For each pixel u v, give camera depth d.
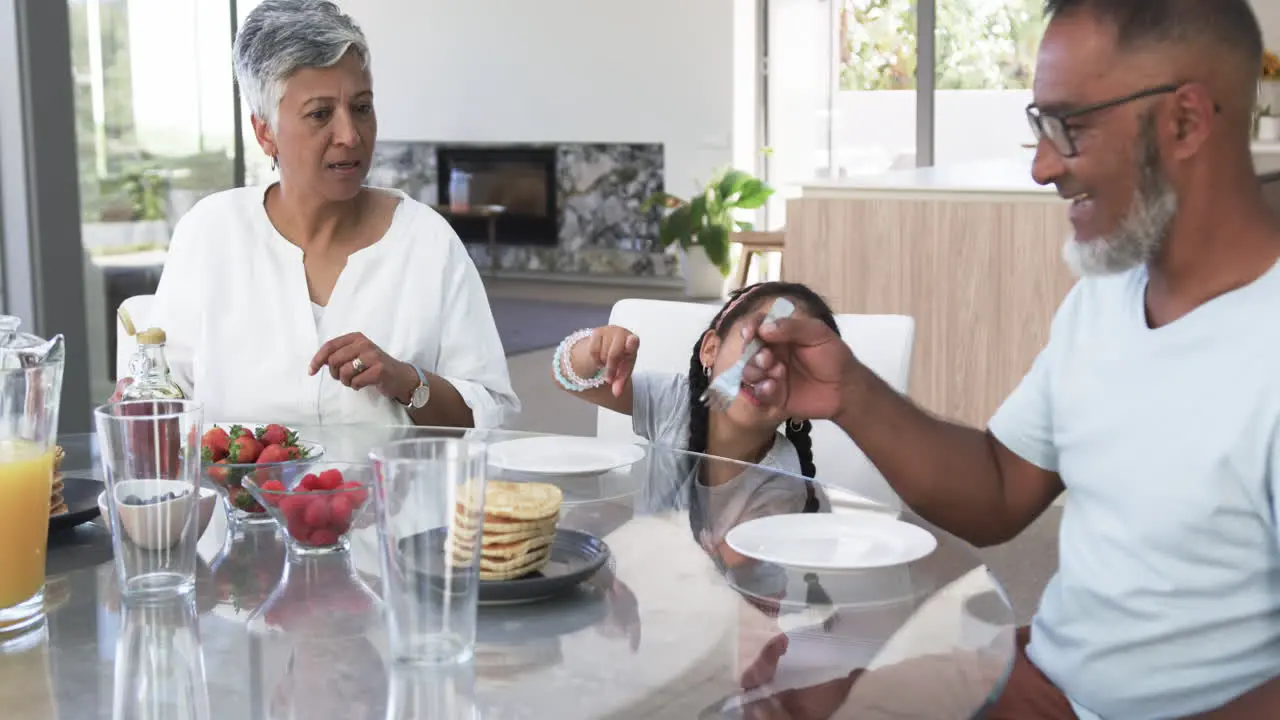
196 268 1.99
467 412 1.97
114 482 1.08
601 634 1.01
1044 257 3.53
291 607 1.08
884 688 0.91
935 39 6.44
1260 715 1.12
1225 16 1.14
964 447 1.42
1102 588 1.28
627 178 8.95
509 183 9.41
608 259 9.16
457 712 0.87
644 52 8.71
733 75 8.45
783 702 0.89
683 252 8.57
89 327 3.51
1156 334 1.23
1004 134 7.00
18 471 1.03
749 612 1.06
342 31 1.88
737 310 1.68
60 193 3.33
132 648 0.99
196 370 1.98
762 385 1.38
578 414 4.91
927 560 1.19
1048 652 1.37
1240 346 1.17
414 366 1.88
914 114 8.26
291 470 1.27
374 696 0.90
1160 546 1.23
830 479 1.91
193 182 3.71
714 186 8.28
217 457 1.37
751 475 1.52
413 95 9.60
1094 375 1.29
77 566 1.20
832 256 3.79
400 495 0.93
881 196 3.71
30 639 1.01
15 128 3.27
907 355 1.96
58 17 3.28
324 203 1.99
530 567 1.10
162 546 1.09
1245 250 1.18
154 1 3.55
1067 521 1.35
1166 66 1.14
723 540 1.26
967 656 0.97
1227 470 1.18
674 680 0.92
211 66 3.72
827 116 8.59
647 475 1.51
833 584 1.13
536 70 9.13
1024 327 3.58
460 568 0.94
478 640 1.00
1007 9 6.94
